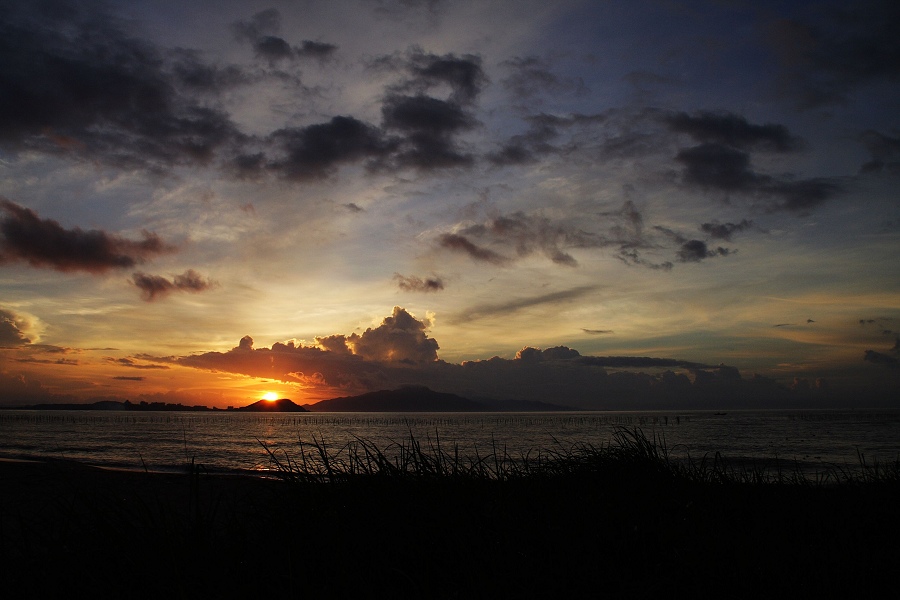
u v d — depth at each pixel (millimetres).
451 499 3820
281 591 2791
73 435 58906
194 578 2902
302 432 67125
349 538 3279
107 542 3246
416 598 2871
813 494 5227
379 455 4309
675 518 4000
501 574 2975
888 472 5867
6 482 7926
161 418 186750
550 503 4117
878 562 3404
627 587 2965
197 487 3654
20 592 2873
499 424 110062
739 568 3234
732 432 62250
